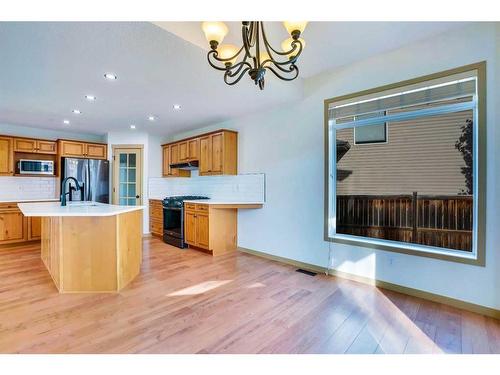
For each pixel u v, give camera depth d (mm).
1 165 4523
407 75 2635
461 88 2385
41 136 5188
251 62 2656
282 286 2859
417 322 2129
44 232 3576
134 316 2191
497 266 2197
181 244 4543
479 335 1949
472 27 2289
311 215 3441
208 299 2525
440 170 2623
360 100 2982
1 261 3672
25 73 2605
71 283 2662
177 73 2646
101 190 5324
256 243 4141
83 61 2373
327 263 3279
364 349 1783
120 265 2744
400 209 2879
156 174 5898
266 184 3996
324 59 2934
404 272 2688
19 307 2334
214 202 4141
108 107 3781
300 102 3537
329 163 3283
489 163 2230
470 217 2471
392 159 2918
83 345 1794
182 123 4797
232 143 4371
